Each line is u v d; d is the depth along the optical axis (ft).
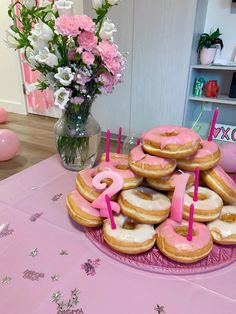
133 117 8.02
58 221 2.50
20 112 11.17
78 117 3.28
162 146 2.15
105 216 2.22
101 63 2.86
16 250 2.13
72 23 2.50
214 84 7.20
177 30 6.51
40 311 1.65
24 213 2.60
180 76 6.91
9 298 1.72
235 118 7.81
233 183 2.38
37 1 2.92
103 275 1.91
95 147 3.55
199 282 1.87
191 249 1.91
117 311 1.65
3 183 3.16
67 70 2.70
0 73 10.99
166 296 1.76
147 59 7.14
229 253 2.10
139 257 2.04
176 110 7.32
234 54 7.16
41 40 2.66
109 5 2.76
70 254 2.10
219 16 7.03
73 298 1.73
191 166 2.27
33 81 10.09
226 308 1.69
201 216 2.10
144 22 6.79
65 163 3.54
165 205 2.13
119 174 2.25
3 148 4.78
